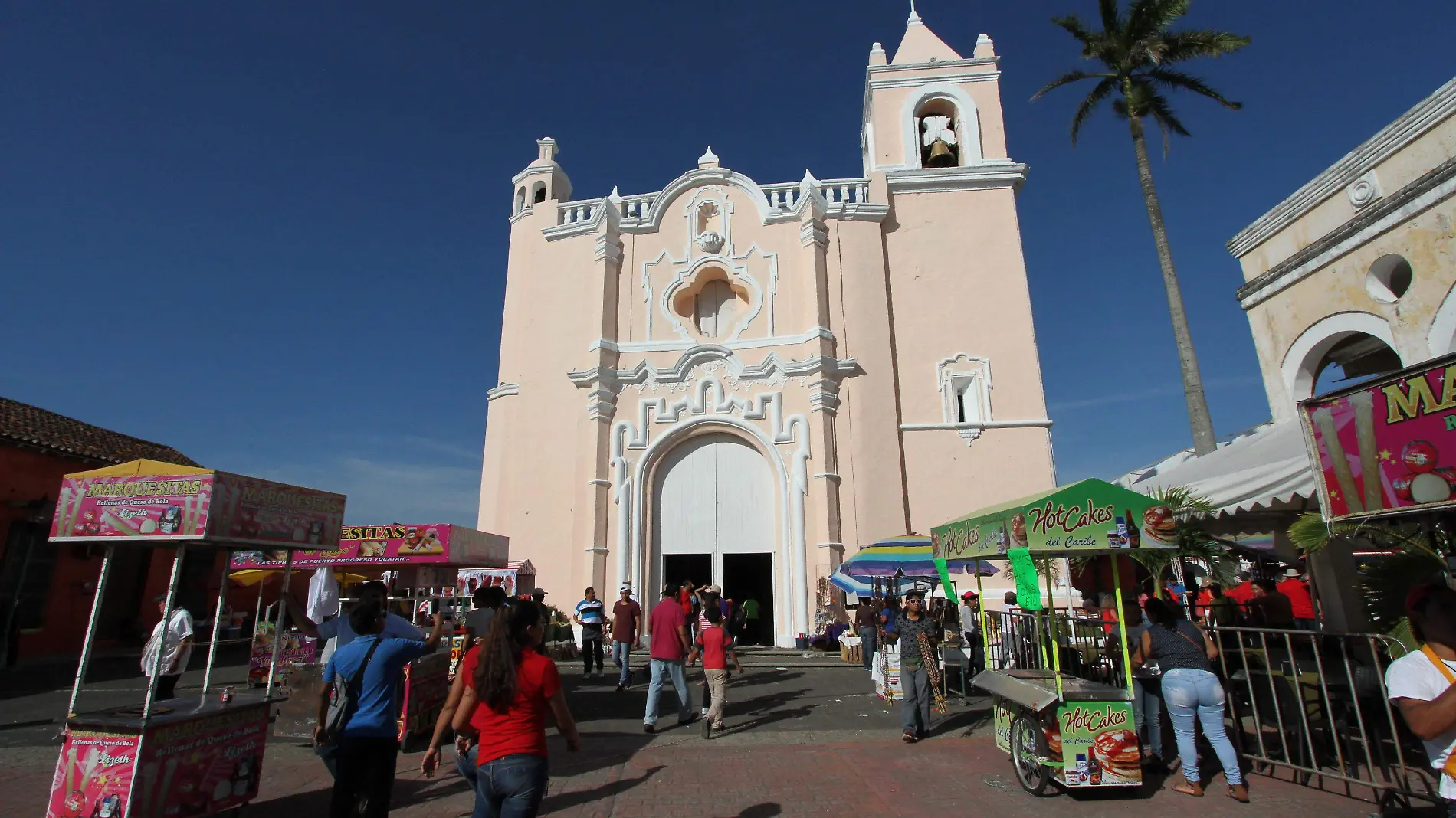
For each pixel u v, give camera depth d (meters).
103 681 15.14
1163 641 7.15
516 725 4.34
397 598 11.16
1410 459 5.28
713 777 7.68
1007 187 23.06
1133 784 6.82
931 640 9.82
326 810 6.77
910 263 22.62
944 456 20.88
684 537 21.12
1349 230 10.55
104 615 20.56
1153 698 7.89
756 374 21.47
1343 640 6.75
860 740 9.45
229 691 6.79
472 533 11.81
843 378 21.31
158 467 6.50
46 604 18.72
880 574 15.58
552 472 21.86
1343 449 5.81
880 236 22.69
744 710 11.56
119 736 5.73
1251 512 10.20
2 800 6.87
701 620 15.13
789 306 22.25
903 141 24.09
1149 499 7.16
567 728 4.47
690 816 6.48
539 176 25.59
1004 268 22.31
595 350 22.02
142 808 5.63
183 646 9.52
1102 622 9.18
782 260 22.69
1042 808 6.60
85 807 5.62
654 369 21.84
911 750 8.80
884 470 20.53
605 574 20.55
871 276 22.11
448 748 9.21
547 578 20.98
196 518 6.29
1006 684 7.88
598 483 21.00
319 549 7.73
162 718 5.88
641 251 23.36
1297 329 11.66
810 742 9.32
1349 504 5.75
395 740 5.37
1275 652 9.10
